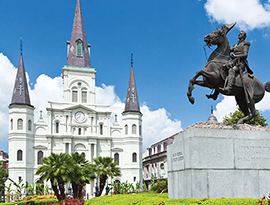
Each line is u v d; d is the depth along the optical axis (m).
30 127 54.34
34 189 51.25
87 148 57.53
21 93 54.22
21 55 56.59
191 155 6.96
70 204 18.83
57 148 56.03
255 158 7.31
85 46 63.56
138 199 8.53
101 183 33.31
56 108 57.25
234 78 7.89
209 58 8.35
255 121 25.16
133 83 63.34
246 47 8.12
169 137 60.69
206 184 6.90
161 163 58.53
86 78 61.00
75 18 65.25
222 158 7.12
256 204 6.14
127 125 60.28
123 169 58.19
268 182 7.28
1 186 46.91
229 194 6.99
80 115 58.59
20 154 52.12
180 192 7.35
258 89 8.19
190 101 8.13
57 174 26.14
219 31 8.05
